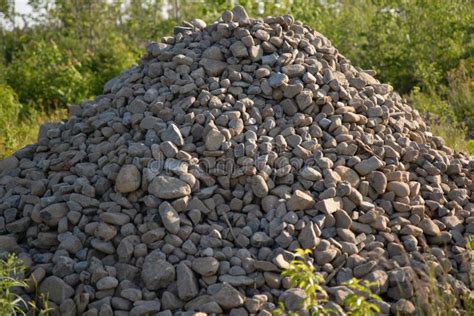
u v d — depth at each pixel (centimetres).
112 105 633
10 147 921
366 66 1423
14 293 485
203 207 528
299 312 454
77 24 2045
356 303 411
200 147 556
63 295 486
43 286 494
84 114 644
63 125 653
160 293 488
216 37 642
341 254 507
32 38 2125
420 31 1395
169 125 568
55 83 1398
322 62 641
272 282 481
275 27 643
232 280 479
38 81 1419
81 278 491
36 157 632
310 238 501
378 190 558
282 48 632
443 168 607
